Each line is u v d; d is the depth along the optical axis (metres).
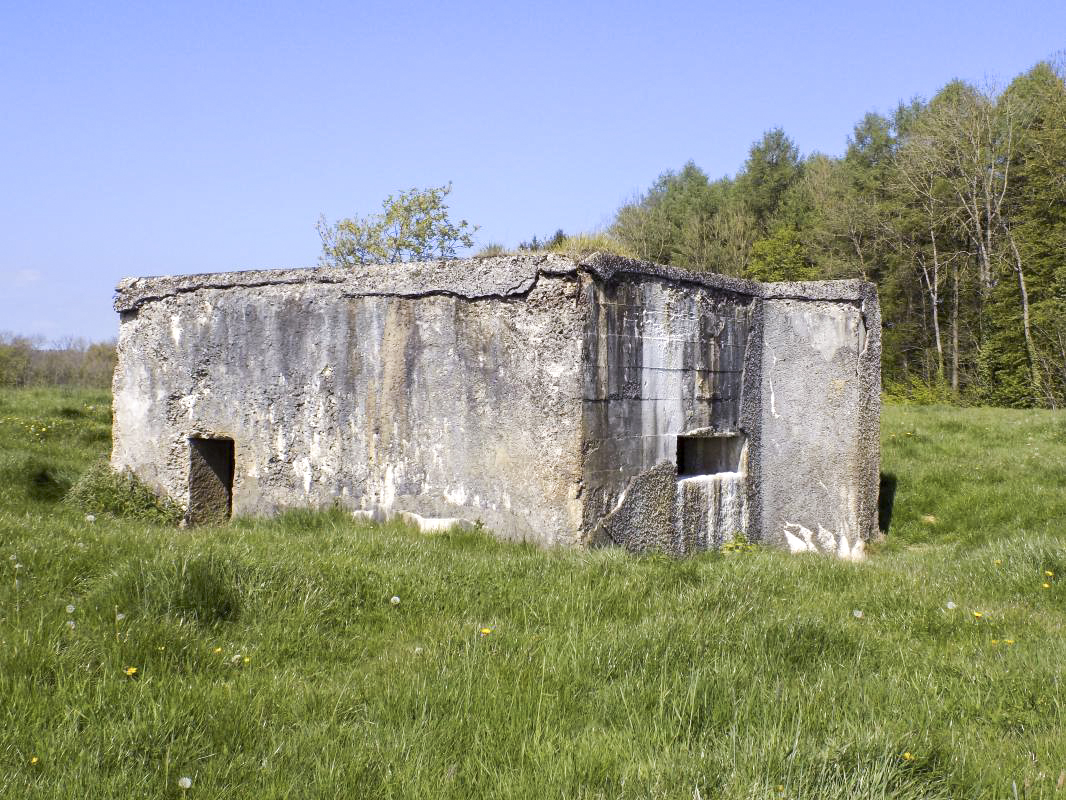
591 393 7.20
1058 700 3.95
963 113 35.56
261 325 8.66
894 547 9.45
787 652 4.53
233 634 4.64
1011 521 9.61
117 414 9.40
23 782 2.96
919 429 14.73
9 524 6.08
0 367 27.41
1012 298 33.12
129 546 5.84
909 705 3.90
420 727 3.58
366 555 6.29
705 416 8.46
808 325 9.22
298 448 8.49
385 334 8.02
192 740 3.34
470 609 5.25
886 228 37.81
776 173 48.97
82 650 4.06
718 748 3.37
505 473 7.42
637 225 47.34
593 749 3.36
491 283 7.42
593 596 5.39
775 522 9.30
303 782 3.12
